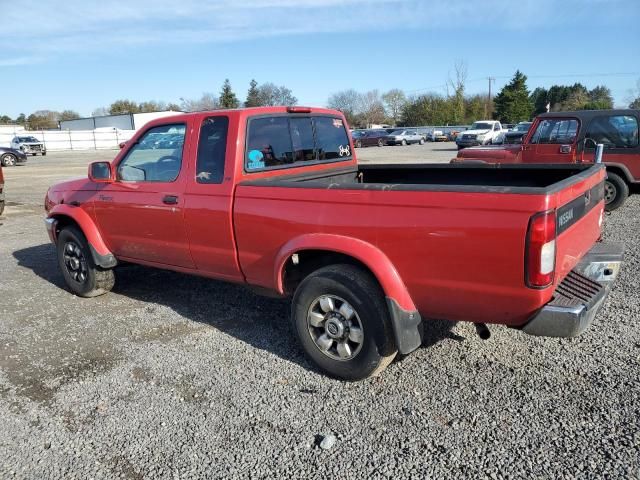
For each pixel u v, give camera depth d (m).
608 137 8.93
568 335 2.82
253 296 5.42
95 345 4.33
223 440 2.98
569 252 3.09
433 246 2.99
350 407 3.26
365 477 2.63
